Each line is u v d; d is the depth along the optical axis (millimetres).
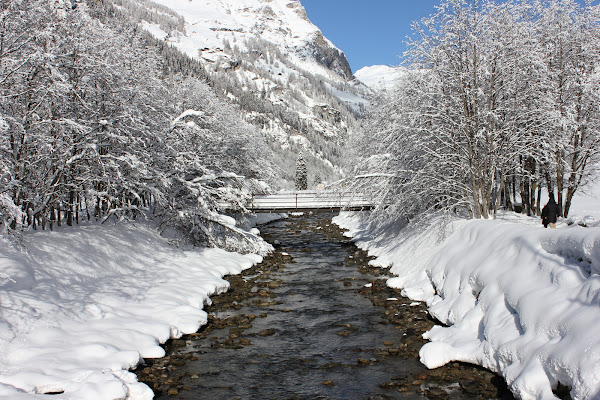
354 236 31297
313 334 12234
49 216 17094
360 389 8977
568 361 6699
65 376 8312
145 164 18422
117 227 19250
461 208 21234
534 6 20469
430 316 13000
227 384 9242
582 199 30891
